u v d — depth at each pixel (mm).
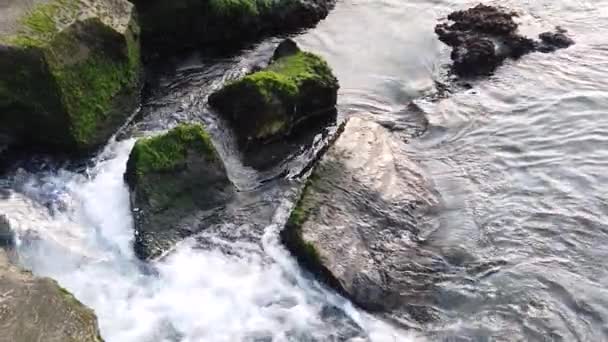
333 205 9703
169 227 9562
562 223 10016
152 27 13031
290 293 8938
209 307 8703
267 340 8367
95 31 10773
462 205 10375
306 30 14961
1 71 9883
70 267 9070
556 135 11773
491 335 8461
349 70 13711
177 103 12125
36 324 7605
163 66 13211
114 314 8523
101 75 10922
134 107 11805
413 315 8758
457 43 14383
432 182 10766
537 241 9750
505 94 12938
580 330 8500
